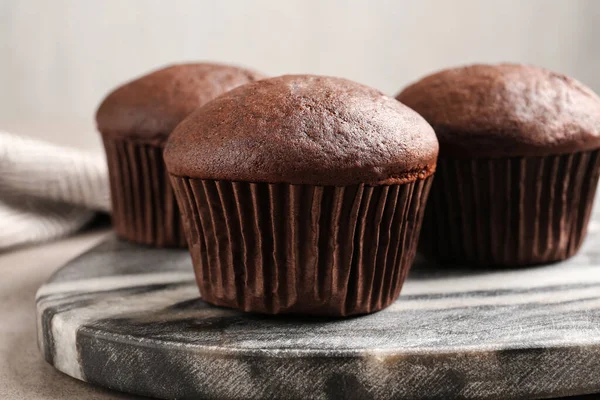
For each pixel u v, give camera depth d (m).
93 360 0.27
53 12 0.61
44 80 0.63
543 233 0.33
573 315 0.28
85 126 0.61
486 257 0.33
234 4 0.62
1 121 0.63
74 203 0.41
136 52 0.62
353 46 0.63
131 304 0.29
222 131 0.27
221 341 0.26
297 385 0.25
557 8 0.63
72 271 0.32
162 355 0.26
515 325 0.27
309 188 0.27
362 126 0.27
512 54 0.63
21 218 0.40
